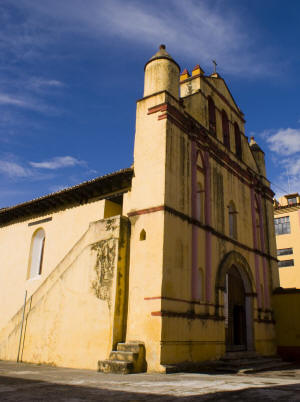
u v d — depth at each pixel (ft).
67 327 50.37
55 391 27.63
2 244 77.56
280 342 71.51
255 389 29.55
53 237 65.87
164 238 46.16
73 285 52.08
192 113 61.26
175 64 57.77
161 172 49.37
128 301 46.73
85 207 61.72
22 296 67.00
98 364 42.37
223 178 65.31
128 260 48.73
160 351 41.50
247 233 70.85
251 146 87.81
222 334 54.03
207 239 55.72
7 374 38.91
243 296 67.41
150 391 27.50
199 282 53.26
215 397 25.38
